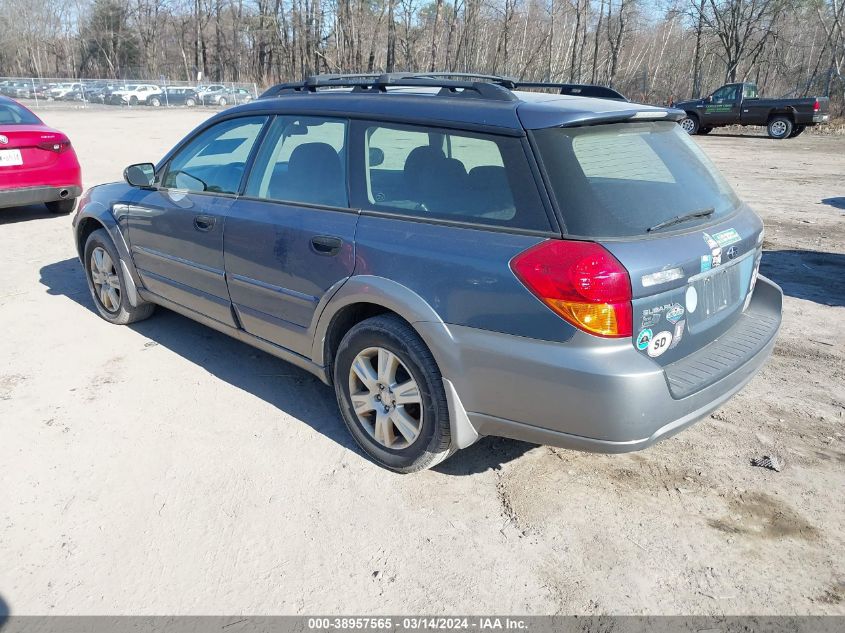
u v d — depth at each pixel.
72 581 2.65
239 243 3.87
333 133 3.51
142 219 4.65
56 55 90.50
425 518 3.03
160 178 4.62
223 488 3.22
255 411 3.95
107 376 4.36
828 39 39.69
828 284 6.56
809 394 4.23
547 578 2.69
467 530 2.96
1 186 7.90
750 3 42.50
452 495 3.20
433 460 3.19
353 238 3.25
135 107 43.97
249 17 68.25
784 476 3.36
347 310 3.39
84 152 15.97
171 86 48.66
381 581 2.67
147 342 4.93
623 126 3.07
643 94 52.69
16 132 7.94
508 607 2.55
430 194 3.07
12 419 3.80
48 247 7.46
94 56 82.94
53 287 6.12
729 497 3.19
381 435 3.34
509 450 3.58
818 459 3.51
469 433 3.03
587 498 3.18
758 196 11.50
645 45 71.31
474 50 55.59
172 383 4.29
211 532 2.92
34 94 45.62
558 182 2.71
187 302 4.50
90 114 34.84
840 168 15.22
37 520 2.98
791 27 52.19
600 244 2.59
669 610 2.54
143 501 3.12
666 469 3.42
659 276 2.64
